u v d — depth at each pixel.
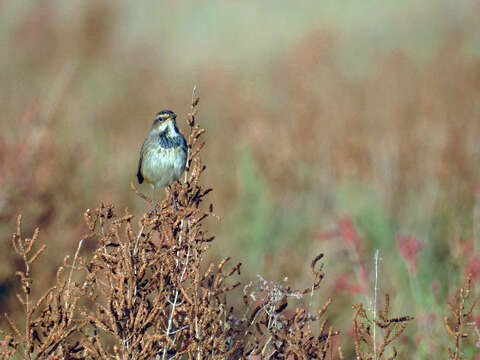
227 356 5.73
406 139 14.19
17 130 11.66
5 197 10.16
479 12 25.89
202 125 17.77
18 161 10.71
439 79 17.52
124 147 15.12
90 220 5.80
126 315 5.42
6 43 23.36
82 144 13.17
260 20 32.97
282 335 5.65
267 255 10.77
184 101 19.47
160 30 29.69
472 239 9.88
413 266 8.91
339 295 9.77
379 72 18.86
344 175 13.24
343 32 24.95
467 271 8.39
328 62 18.11
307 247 11.23
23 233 10.19
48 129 12.02
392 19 29.92
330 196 12.94
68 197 10.99
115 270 5.60
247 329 5.95
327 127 15.19
